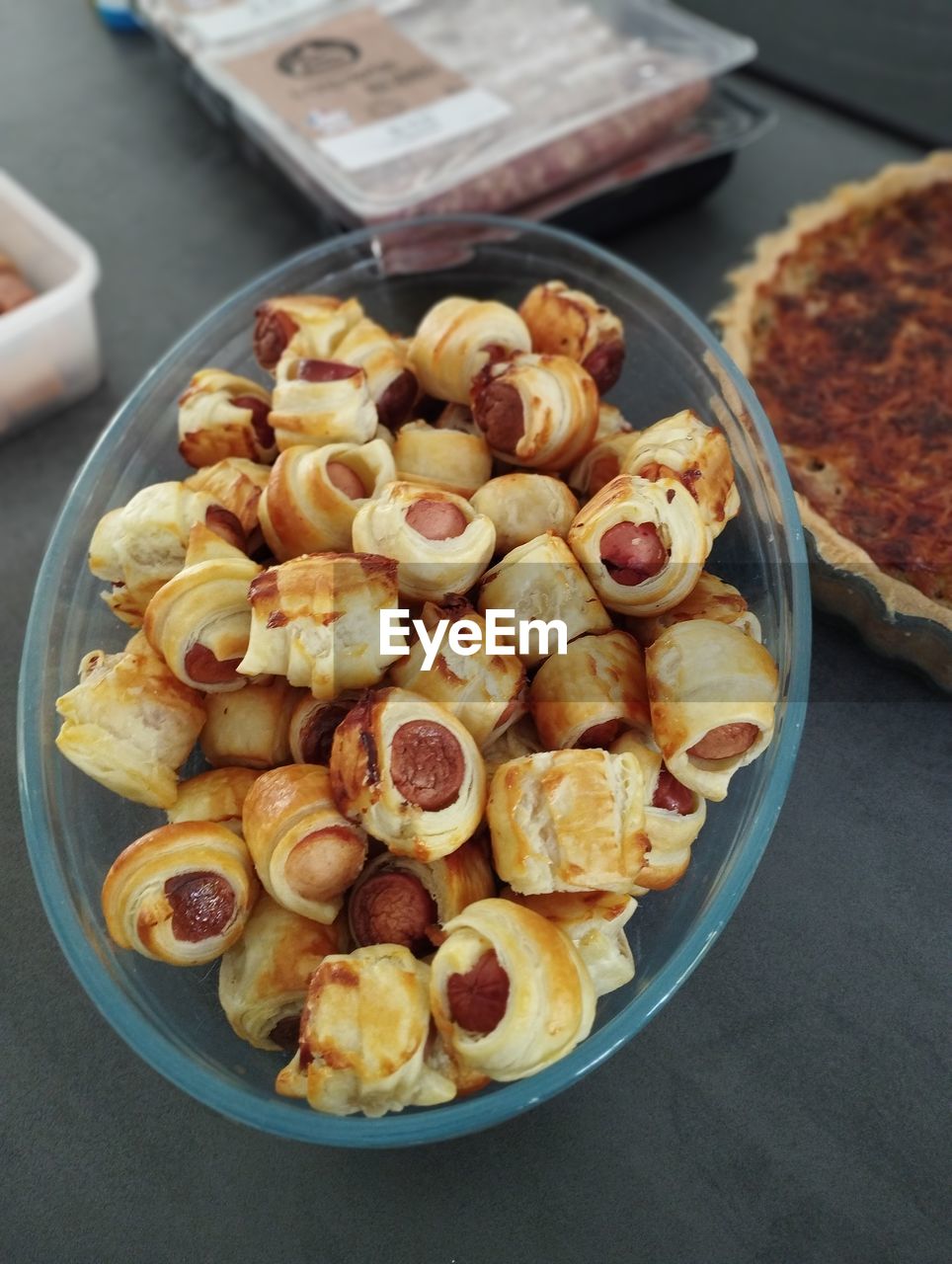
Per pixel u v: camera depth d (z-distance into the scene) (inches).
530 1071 9.5
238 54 20.8
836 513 14.4
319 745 11.5
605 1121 11.4
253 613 11.0
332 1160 11.4
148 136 24.0
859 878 12.9
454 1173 11.2
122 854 10.7
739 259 20.0
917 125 21.5
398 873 10.8
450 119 19.1
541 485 12.4
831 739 14.0
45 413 19.2
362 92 19.9
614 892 10.6
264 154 21.0
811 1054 11.7
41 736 12.3
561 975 9.6
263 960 10.6
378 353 13.9
